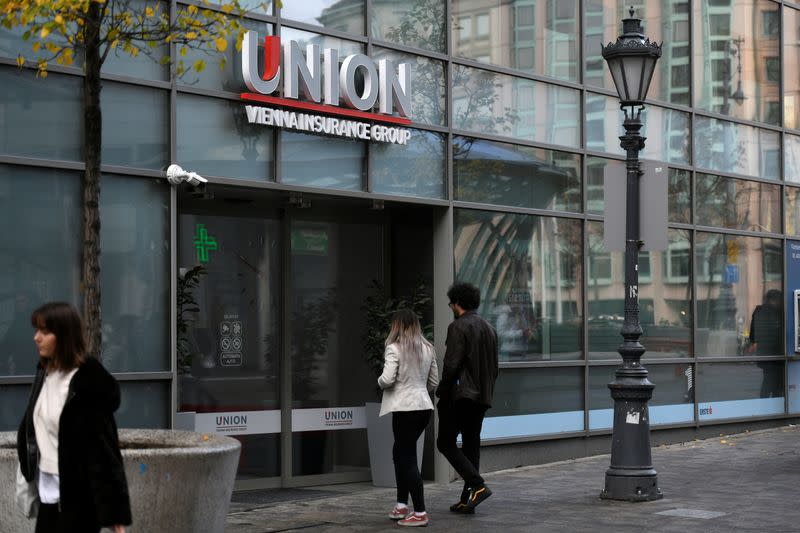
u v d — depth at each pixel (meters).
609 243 12.33
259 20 12.02
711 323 18.38
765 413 19.39
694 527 9.98
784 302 19.91
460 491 12.68
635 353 11.86
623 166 12.26
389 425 13.03
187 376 12.27
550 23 15.79
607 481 11.70
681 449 16.50
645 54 11.88
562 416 15.44
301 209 13.36
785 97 20.28
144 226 10.88
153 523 6.95
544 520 10.43
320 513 10.96
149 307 10.86
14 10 7.61
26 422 5.91
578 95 16.16
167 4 11.12
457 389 10.80
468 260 14.23
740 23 19.31
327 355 13.53
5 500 6.93
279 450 13.04
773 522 10.21
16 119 10.05
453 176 14.13
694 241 18.08
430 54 13.98
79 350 5.82
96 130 7.71
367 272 13.98
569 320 15.70
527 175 15.23
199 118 11.40
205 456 7.15
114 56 10.74
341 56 12.98
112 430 5.76
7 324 9.92
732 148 19.06
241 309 12.78
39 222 10.17
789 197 20.27
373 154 13.12
